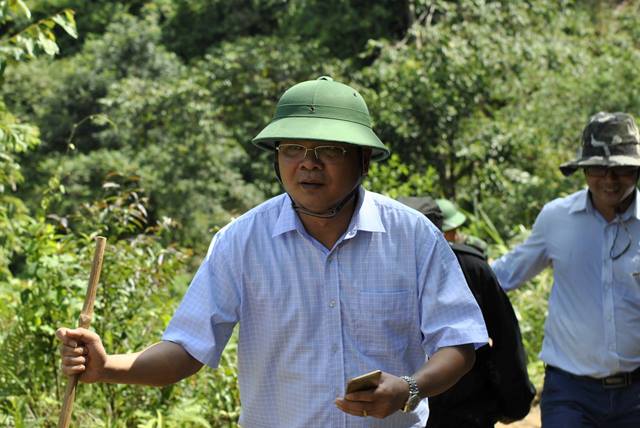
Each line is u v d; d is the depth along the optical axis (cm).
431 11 2095
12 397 585
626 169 497
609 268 508
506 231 1680
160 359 324
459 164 2023
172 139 2092
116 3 2995
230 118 2152
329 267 333
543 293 1004
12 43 744
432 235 339
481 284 457
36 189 2078
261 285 336
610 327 505
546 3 2078
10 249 812
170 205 2041
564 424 505
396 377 306
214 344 332
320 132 316
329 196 325
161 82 2161
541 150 1812
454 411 463
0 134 817
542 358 532
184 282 794
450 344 329
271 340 337
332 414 331
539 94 1881
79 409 622
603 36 2322
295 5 2464
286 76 2077
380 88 1984
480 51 1902
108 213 686
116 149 2231
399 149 1961
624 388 506
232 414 662
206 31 2773
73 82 2372
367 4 2414
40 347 614
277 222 336
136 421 639
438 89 1877
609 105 1809
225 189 2106
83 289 620
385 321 333
